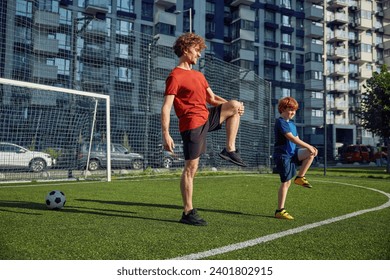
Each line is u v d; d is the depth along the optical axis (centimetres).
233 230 271
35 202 441
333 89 4281
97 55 1504
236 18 3647
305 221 321
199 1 3428
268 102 1484
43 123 1250
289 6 4125
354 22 4538
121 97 1396
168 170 1254
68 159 1170
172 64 1427
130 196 519
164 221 313
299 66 4103
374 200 485
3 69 1831
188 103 304
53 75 2036
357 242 236
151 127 1309
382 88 1567
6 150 1084
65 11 2602
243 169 1434
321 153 3897
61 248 214
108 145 898
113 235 249
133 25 2980
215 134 1359
